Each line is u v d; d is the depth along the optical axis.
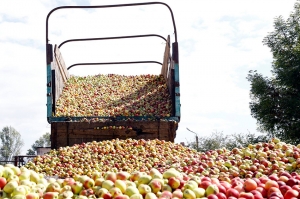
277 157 7.33
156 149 9.68
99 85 15.67
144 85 15.45
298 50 27.77
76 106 12.68
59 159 9.44
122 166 8.80
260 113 28.09
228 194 4.70
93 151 9.59
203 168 6.96
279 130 28.03
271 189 4.75
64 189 4.57
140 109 12.05
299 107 26.44
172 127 10.70
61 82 13.92
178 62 11.30
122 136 10.59
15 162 15.80
